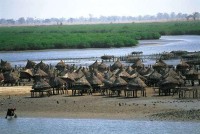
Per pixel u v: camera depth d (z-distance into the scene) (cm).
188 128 12000
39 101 15688
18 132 12300
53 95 16738
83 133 11975
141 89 15888
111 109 14225
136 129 12100
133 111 13888
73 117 13588
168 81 16112
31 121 13388
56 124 12975
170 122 12581
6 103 15500
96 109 14312
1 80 19175
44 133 12075
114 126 12494
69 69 19638
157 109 13962
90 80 17025
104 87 16550
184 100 15112
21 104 15312
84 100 15650
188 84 18250
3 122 13338
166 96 15950
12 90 17875
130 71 18400
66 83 17312
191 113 13312
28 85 19162
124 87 16150
